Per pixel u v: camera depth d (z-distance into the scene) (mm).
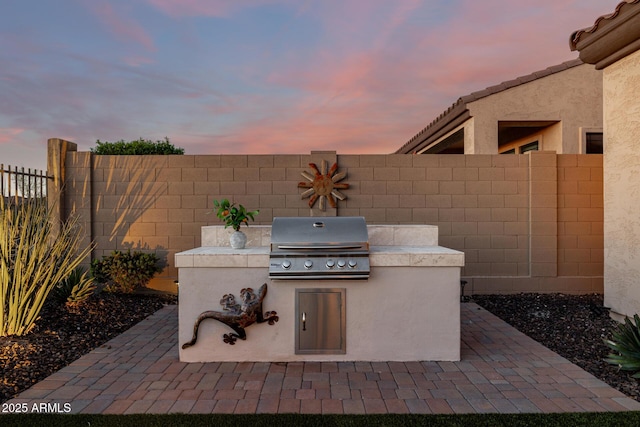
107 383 3699
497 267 7371
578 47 5711
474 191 7375
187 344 4219
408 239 5004
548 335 5125
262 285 4215
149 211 7305
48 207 6883
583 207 7344
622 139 5371
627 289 5336
